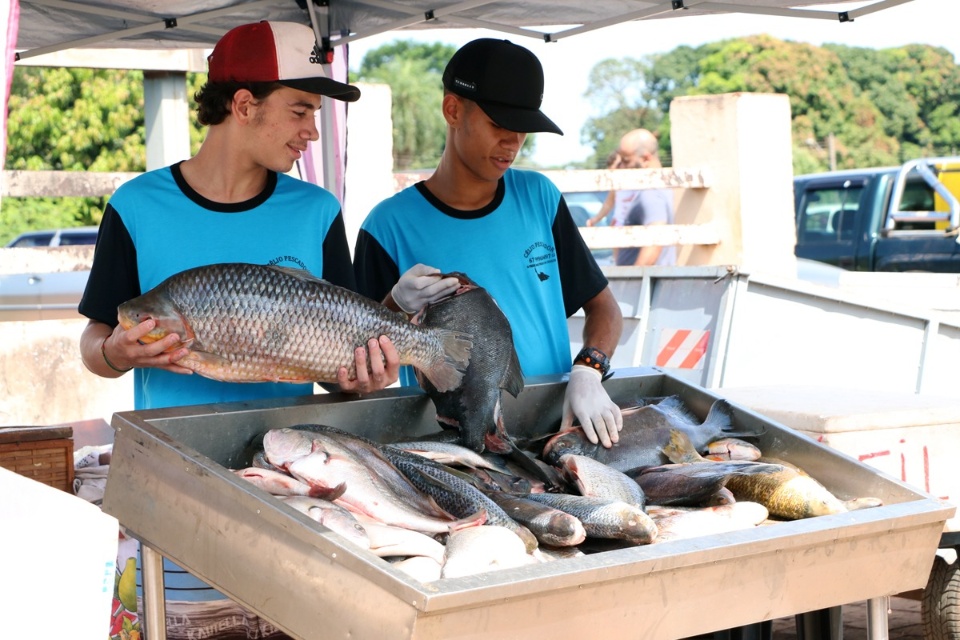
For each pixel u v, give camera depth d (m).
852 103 40.50
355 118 7.52
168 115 7.24
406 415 2.85
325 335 2.45
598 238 8.00
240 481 2.10
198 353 2.38
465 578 1.83
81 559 1.54
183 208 2.71
